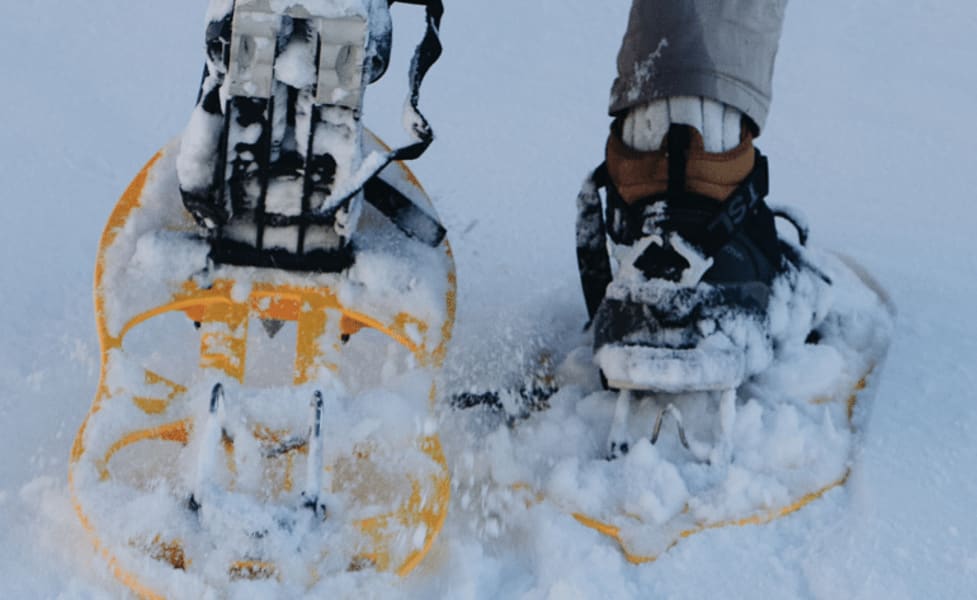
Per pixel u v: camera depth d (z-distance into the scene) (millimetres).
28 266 3104
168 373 2727
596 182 2703
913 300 3195
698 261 2494
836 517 2416
